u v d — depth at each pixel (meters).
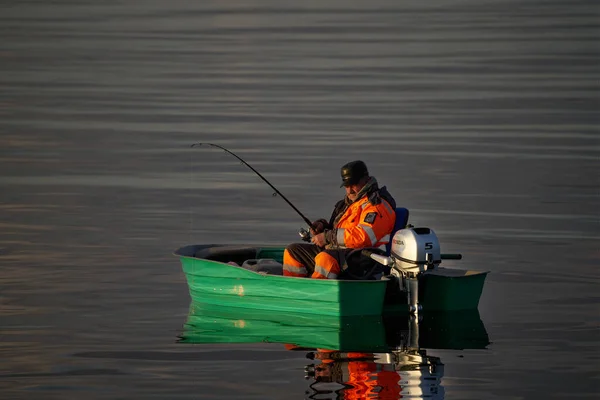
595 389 27.84
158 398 27.23
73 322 34.72
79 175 61.97
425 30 132.50
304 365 30.03
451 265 43.00
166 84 97.62
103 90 94.69
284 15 148.88
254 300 36.56
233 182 59.84
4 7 158.50
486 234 48.25
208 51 117.94
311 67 106.56
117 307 36.69
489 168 62.78
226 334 33.38
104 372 29.45
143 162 65.75
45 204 54.47
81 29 136.12
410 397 27.11
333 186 58.19
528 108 83.62
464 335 33.22
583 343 32.25
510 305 37.06
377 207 36.22
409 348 31.73
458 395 27.31
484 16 145.50
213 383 28.42
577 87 93.50
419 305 35.25
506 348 31.77
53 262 43.06
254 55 114.81
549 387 28.05
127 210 53.28
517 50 115.88
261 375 29.09
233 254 40.38
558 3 158.75
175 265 42.97
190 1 166.38
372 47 119.00
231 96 91.00
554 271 42.03
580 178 59.97
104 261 43.38
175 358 30.78
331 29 134.25
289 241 47.50
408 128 75.75
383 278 35.78
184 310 36.50
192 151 68.88
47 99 90.31
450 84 95.81
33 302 37.22
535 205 53.81
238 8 157.62
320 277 35.94
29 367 29.94
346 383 28.31
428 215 51.94
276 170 62.47
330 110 83.62
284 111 83.50
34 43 124.25
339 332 33.56
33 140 72.94
